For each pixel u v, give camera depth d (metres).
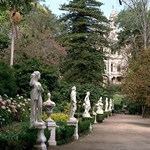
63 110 27.72
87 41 46.41
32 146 11.51
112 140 18.25
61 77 45.62
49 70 27.27
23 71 25.30
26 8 13.92
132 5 49.09
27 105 20.80
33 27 46.62
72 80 45.31
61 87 31.03
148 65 34.22
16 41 38.53
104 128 27.80
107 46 49.03
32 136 11.36
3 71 20.09
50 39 42.00
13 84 20.72
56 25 50.91
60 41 46.62
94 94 40.06
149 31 50.56
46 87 25.61
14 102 18.61
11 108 18.05
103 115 38.69
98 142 17.05
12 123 16.91
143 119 46.22
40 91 12.88
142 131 25.36
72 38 47.00
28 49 38.41
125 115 61.72
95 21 47.41
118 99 81.19
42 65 27.53
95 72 46.59
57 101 27.91
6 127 14.95
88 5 47.38
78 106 35.88
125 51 61.84
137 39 58.97
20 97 21.08
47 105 14.74
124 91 35.09
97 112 37.09
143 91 33.50
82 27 47.81
